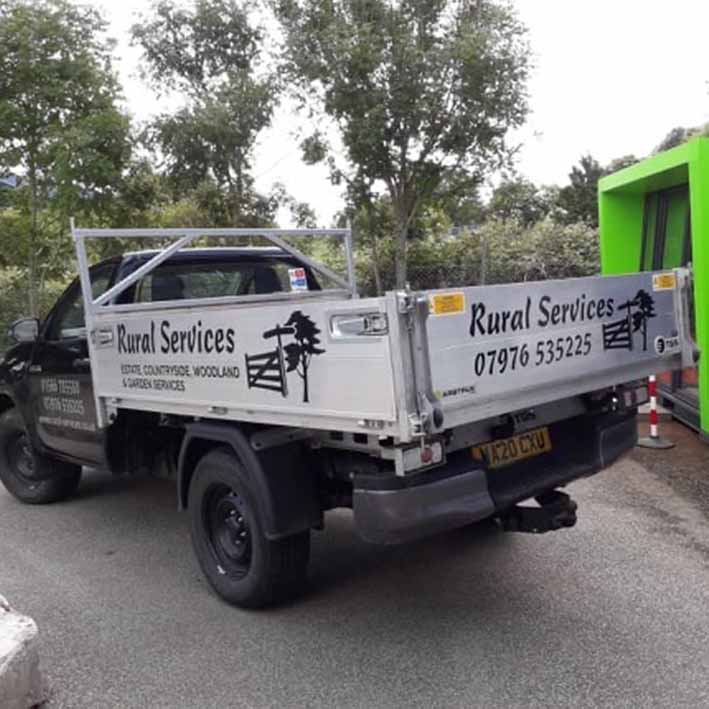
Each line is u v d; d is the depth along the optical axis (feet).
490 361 10.25
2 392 19.85
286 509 11.80
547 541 15.29
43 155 38.50
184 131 48.83
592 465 12.91
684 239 25.40
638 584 13.11
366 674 10.66
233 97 48.96
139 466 16.34
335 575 14.26
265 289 18.74
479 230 52.03
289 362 10.63
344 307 9.62
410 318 9.15
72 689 10.55
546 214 80.38
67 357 17.07
